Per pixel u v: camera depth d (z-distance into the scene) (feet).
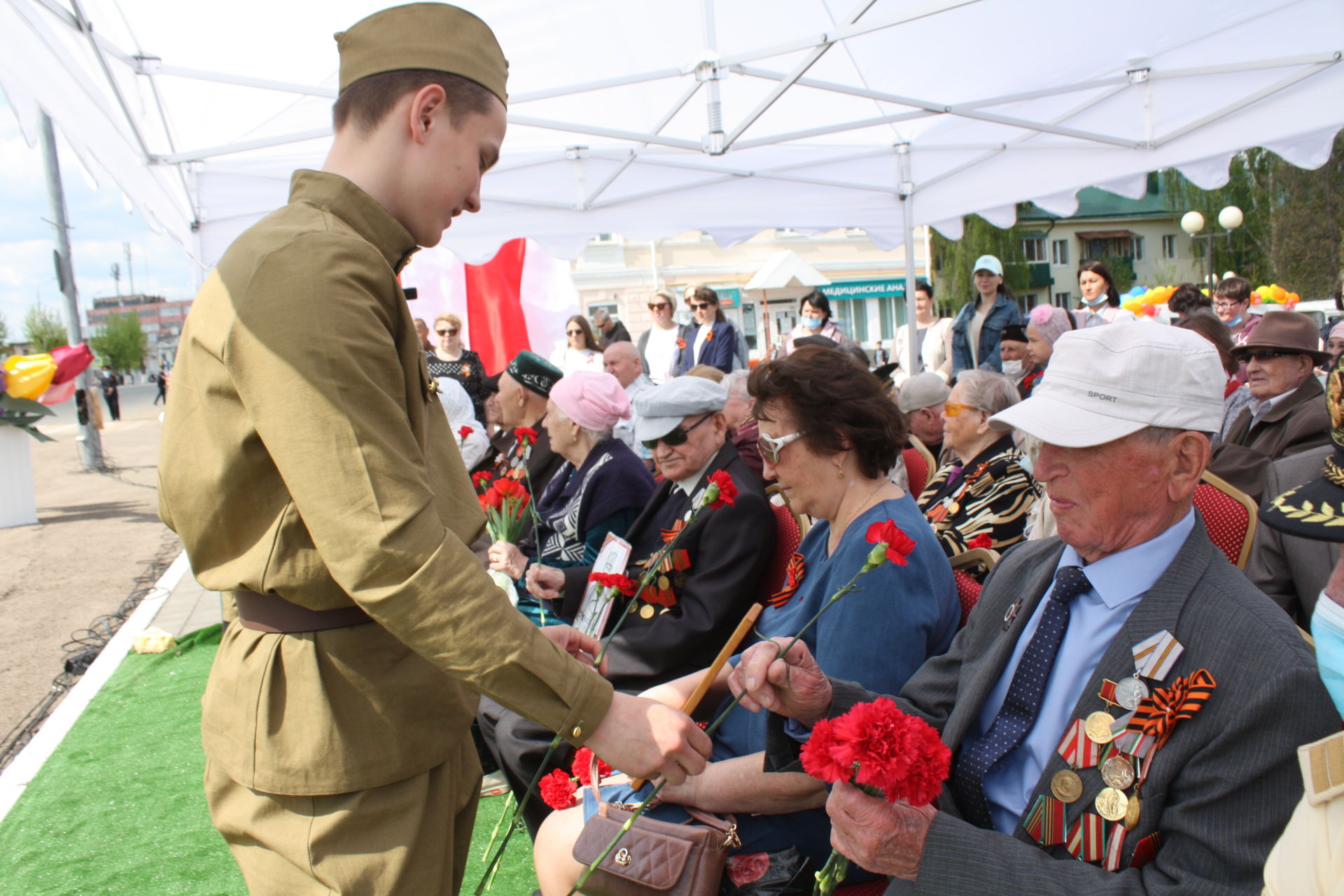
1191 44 17.01
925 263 92.89
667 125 19.16
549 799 6.26
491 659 3.92
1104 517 4.64
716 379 14.29
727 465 9.61
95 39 11.41
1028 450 10.22
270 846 4.40
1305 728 3.86
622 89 17.17
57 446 66.33
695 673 7.98
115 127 12.98
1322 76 17.21
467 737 5.31
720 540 8.54
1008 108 19.66
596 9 14.56
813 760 3.98
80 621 20.31
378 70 4.42
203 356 4.08
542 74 16.31
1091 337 4.69
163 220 16.15
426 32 4.43
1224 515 6.79
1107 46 16.88
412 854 4.46
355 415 3.87
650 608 8.82
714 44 15.34
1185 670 4.27
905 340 34.12
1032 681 4.92
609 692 4.25
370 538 3.78
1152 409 4.45
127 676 15.20
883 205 23.91
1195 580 4.43
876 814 4.35
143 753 12.16
